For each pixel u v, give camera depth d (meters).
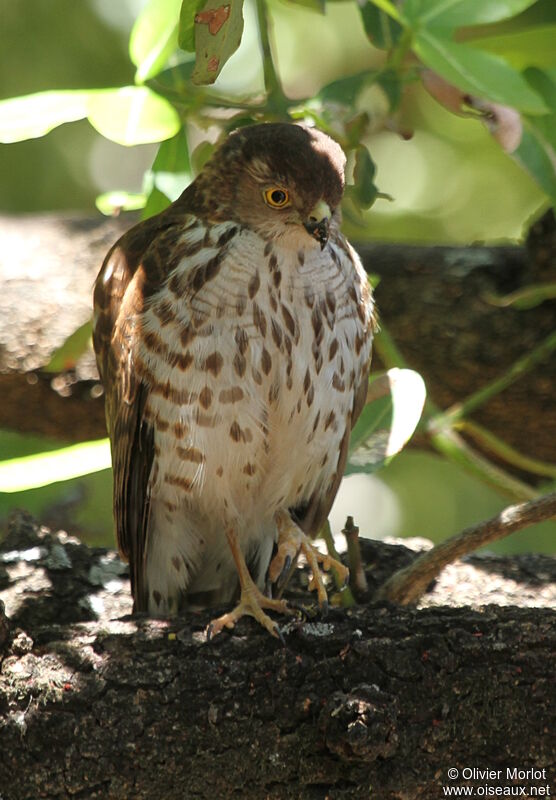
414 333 9.02
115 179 13.23
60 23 12.75
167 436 7.01
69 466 6.64
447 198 13.01
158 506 7.34
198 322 6.82
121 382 7.09
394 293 9.09
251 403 6.92
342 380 7.20
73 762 5.51
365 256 9.25
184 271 6.88
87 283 9.53
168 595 7.58
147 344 6.89
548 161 7.35
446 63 6.65
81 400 9.44
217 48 6.08
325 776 5.53
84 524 10.68
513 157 7.34
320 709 5.54
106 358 7.48
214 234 6.97
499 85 6.59
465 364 8.96
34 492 10.13
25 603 6.78
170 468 7.11
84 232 9.84
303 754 5.55
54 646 5.72
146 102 6.82
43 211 13.12
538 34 7.96
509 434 9.18
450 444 8.02
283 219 6.89
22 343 9.40
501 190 12.93
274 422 7.04
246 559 7.68
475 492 13.07
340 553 7.55
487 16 6.98
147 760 5.54
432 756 5.54
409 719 5.56
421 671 5.59
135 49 6.96
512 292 8.99
